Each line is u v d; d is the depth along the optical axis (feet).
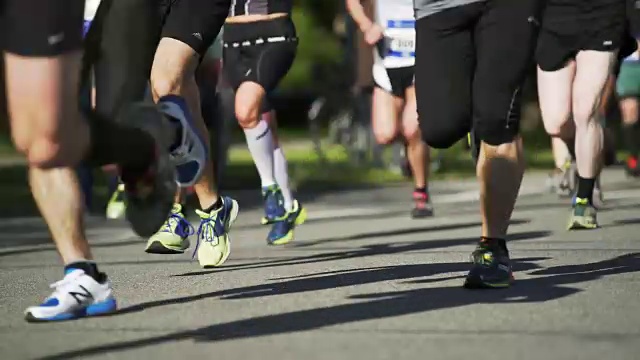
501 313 40.45
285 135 293.84
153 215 40.34
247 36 64.95
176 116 44.32
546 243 64.64
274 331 37.78
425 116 44.83
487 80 43.96
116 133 38.86
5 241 76.48
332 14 374.43
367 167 140.67
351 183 126.52
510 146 45.37
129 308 43.32
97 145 38.86
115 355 34.47
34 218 94.27
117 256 64.18
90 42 39.68
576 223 72.28
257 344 35.58
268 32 64.69
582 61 69.41
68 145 38.60
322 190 117.70
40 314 40.42
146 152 39.37
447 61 44.19
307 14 376.07
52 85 37.09
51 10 36.55
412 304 42.80
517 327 37.68
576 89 69.92
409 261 57.41
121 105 39.24
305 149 208.23
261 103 65.41
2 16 36.96
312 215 90.94
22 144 38.60
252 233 77.61
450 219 84.12
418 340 35.68
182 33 49.80
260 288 48.44
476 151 46.52
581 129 71.05
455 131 45.01
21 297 48.24
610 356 32.91
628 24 69.36
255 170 150.82
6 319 41.45
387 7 77.97
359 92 137.69
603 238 66.95
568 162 97.19
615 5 67.97
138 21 39.75
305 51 374.22
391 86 79.41
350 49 138.72
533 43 43.78
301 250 64.80
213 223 56.08
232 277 52.49
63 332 38.45
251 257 61.41
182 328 38.81
